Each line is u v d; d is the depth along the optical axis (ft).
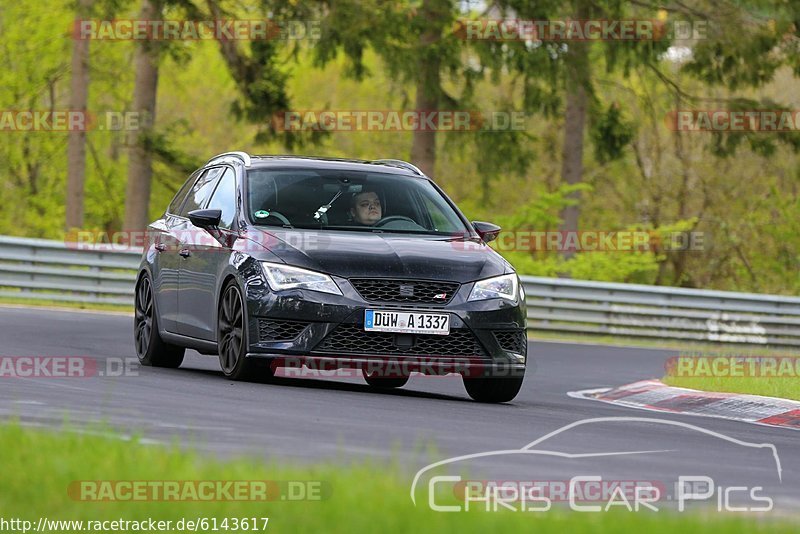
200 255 112.88
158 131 342.44
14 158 512.22
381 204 111.96
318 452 63.87
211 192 118.62
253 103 323.16
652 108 384.27
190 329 114.62
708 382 130.93
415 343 100.58
